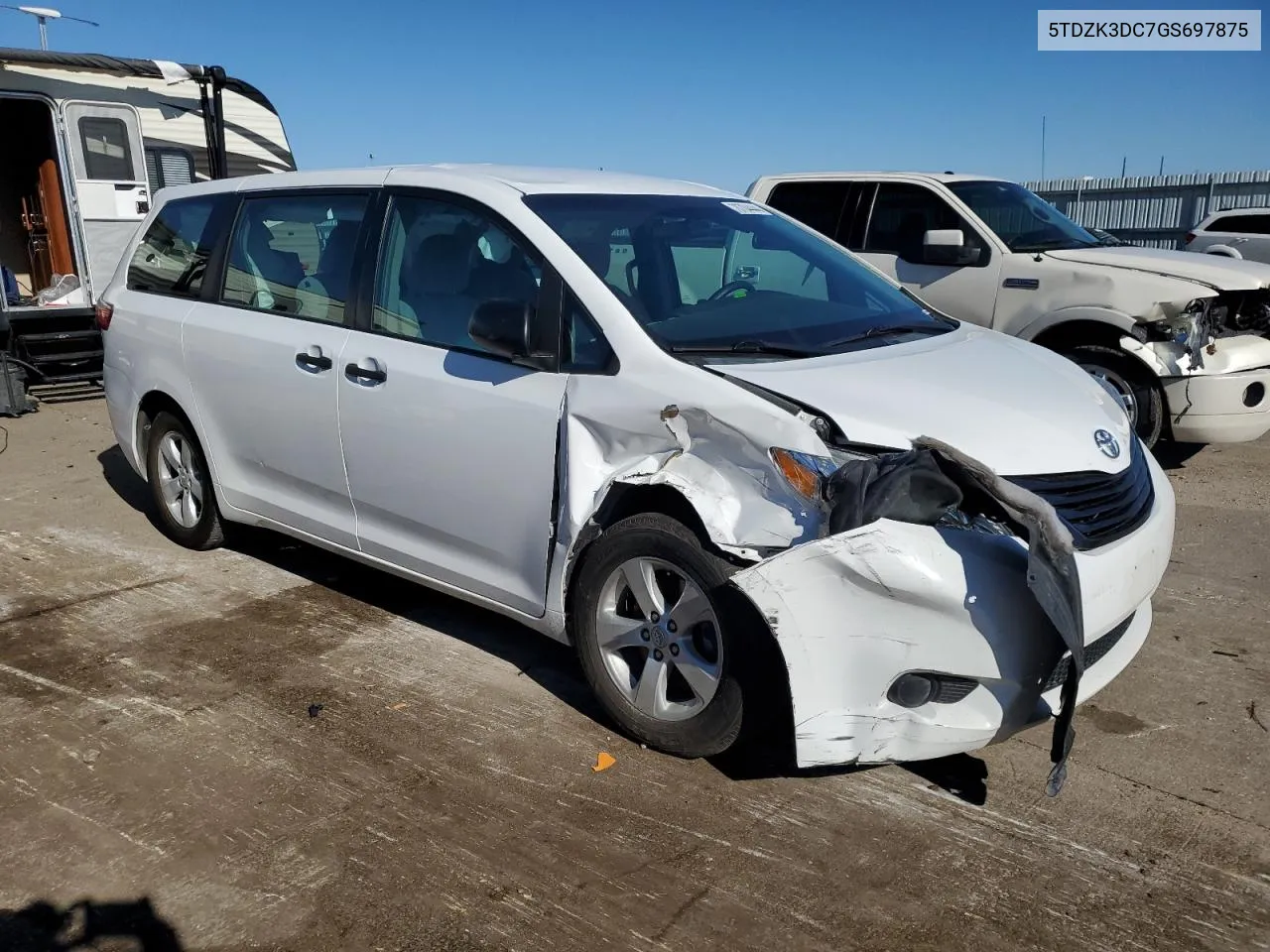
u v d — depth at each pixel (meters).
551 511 3.63
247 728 3.79
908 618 2.96
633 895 2.90
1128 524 3.28
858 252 8.39
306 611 4.84
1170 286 6.77
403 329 4.16
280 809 3.30
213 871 3.01
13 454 7.89
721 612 3.22
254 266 4.89
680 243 4.09
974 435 3.16
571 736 3.72
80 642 4.52
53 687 4.11
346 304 4.38
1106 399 3.71
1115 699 3.98
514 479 3.73
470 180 4.12
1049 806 3.30
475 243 4.00
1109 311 7.00
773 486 3.11
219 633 4.61
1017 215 8.03
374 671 4.23
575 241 3.81
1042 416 3.33
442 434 3.93
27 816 3.27
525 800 3.34
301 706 3.95
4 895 2.91
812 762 3.09
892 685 3.04
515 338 3.55
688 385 3.33
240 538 5.59
